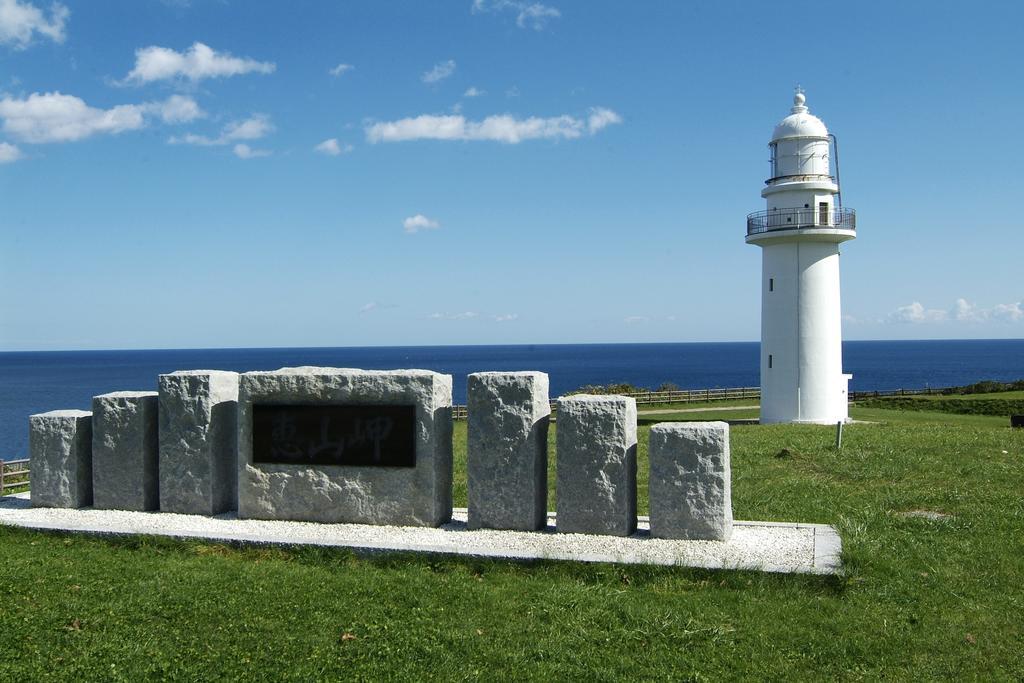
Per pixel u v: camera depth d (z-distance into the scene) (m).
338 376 12.75
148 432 13.79
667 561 10.38
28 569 10.67
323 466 12.82
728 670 7.81
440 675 7.66
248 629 8.70
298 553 11.30
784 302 36.72
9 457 45.12
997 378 131.38
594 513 11.89
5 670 7.71
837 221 36.16
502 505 12.23
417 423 12.48
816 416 36.28
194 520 12.96
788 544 11.33
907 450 19.88
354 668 7.82
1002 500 14.35
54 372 174.88
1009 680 7.55
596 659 7.98
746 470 18.38
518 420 12.18
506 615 9.04
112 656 8.05
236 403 13.95
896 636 8.48
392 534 11.99
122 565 10.86
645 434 32.53
